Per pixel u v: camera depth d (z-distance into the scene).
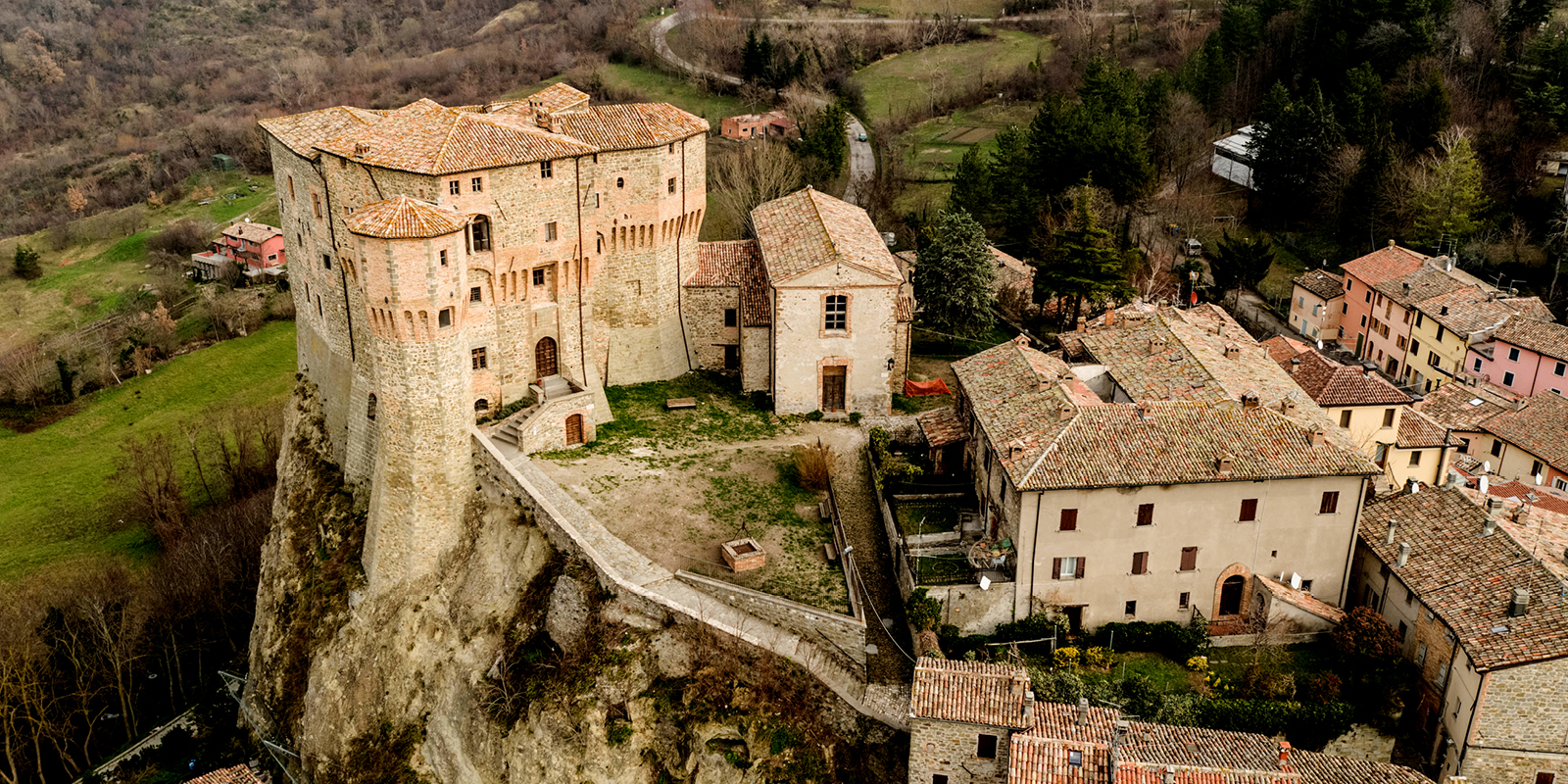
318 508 79.19
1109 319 78.62
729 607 60.75
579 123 77.81
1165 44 169.50
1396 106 122.44
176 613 91.56
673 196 80.50
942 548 64.56
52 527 114.25
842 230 81.69
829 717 55.97
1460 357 94.19
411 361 65.31
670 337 84.56
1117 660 59.53
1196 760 48.03
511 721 60.84
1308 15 139.38
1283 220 124.25
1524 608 53.06
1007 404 65.19
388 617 68.50
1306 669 58.44
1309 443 59.97
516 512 67.62
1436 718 55.28
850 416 80.06
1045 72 163.00
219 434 118.94
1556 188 114.38
